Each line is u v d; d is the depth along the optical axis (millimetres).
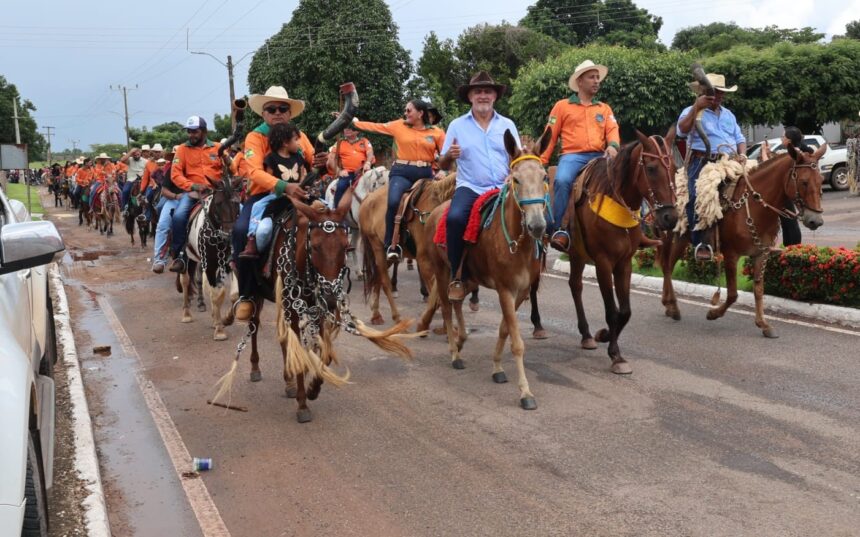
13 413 3072
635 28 54094
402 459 5328
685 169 8758
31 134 89000
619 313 7180
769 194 7875
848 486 4633
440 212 7461
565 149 8227
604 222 7039
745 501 4484
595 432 5656
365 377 7324
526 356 7812
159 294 12625
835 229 16391
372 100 33594
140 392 7121
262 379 7426
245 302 6430
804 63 27578
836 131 33625
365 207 9438
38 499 3498
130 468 5352
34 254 3543
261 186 6086
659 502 4508
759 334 8188
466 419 6062
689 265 10750
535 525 4305
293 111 6844
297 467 5273
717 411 5980
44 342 5277
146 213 18578
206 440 5844
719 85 8938
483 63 41188
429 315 8406
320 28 33031
